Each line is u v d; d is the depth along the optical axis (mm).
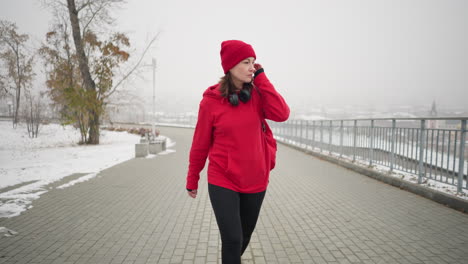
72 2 16078
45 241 3148
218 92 1725
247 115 1725
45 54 16219
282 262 2643
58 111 17172
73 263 2633
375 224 3607
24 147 15383
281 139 17281
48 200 4852
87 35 16219
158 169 8156
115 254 2824
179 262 2652
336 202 4617
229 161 1736
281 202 4652
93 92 16328
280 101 1738
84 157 10992
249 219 1944
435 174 4941
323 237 3227
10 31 26266
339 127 9086
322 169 7836
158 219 3895
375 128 6945
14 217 3969
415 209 4184
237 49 1663
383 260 2656
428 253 2787
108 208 4398
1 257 2750
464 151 4301
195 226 3623
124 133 28672
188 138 22203
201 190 5590
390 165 6332
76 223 3732
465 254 2760
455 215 3898
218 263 2631
